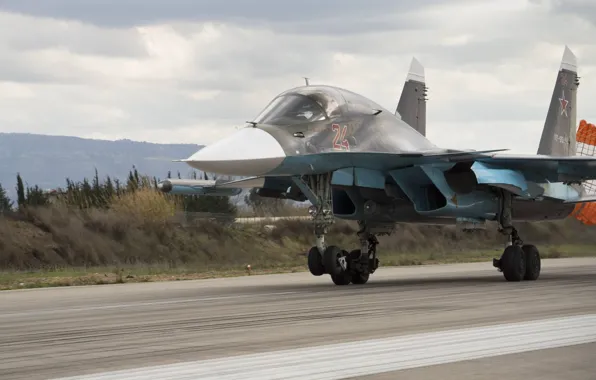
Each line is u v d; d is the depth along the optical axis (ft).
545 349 102.47
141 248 424.87
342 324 132.26
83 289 238.07
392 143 242.78
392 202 252.01
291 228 507.30
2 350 112.78
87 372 93.66
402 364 93.50
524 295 184.75
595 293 188.96
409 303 168.55
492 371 88.33
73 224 422.41
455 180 244.83
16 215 420.77
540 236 484.33
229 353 104.32
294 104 232.53
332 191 249.34
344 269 240.12
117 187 485.15
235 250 453.17
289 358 99.14
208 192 280.10
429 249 474.49
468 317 138.72
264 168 217.15
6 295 219.00
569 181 263.90
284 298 189.06
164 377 89.51
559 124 327.26
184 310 163.22
